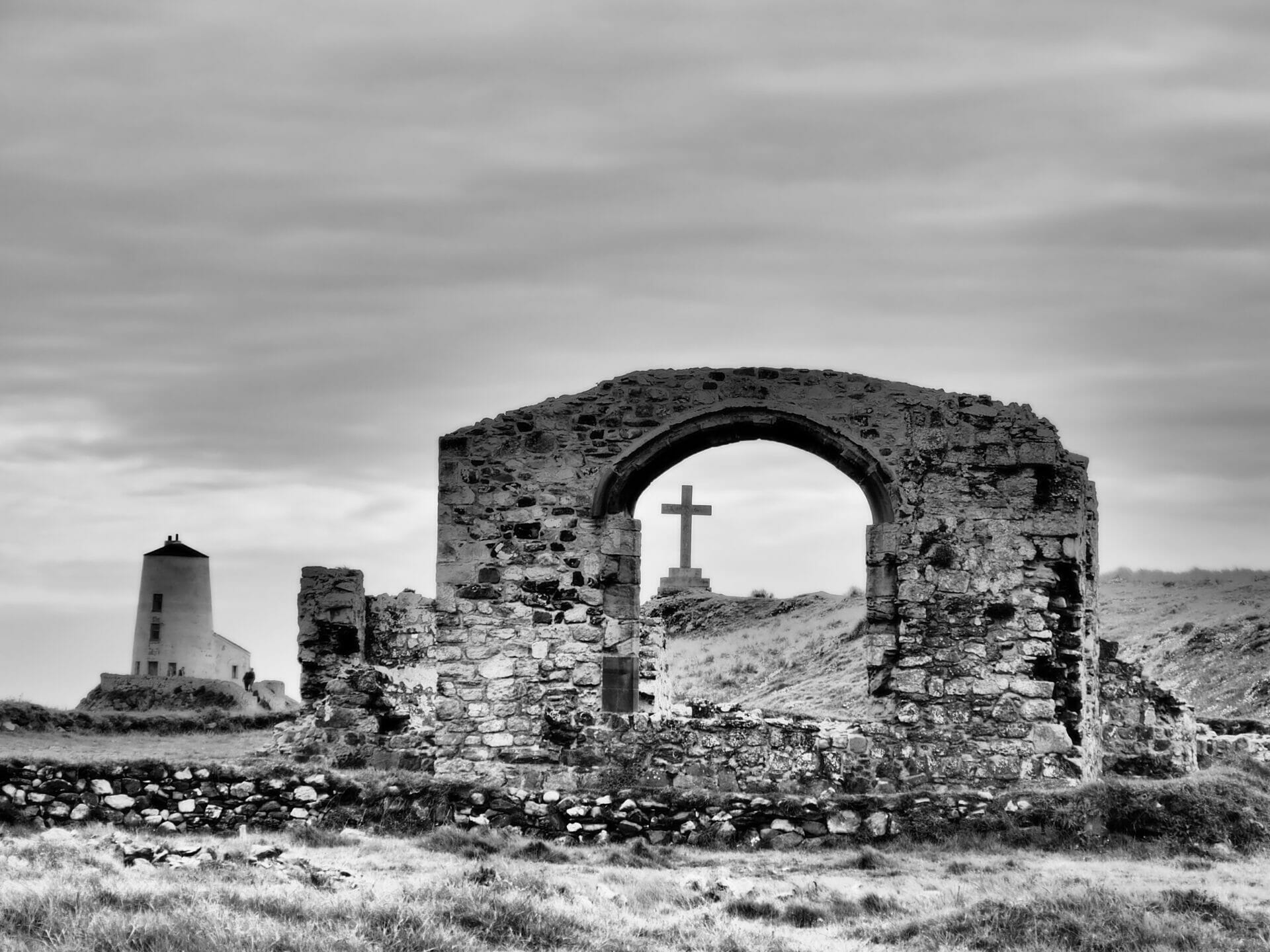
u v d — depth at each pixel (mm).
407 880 23281
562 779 30875
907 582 30875
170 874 22094
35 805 28688
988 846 28609
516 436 32094
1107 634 61250
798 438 31625
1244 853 28297
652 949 20234
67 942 17500
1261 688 49594
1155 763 33344
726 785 30375
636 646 31547
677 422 31719
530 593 31719
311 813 29156
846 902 23828
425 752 33031
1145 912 22062
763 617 65125
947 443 31094
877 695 30938
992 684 30438
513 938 19938
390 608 38594
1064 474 30844
